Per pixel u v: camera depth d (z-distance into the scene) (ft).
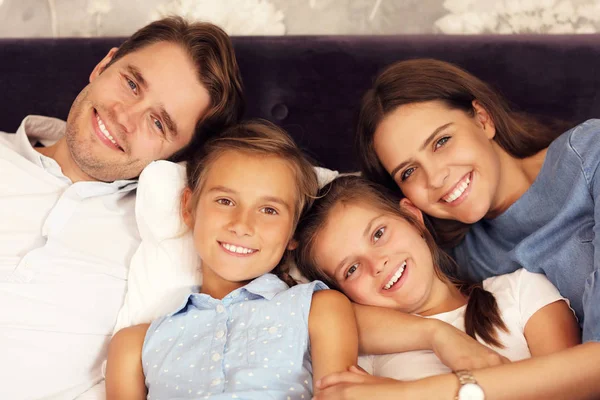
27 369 4.19
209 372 3.72
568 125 5.15
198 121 5.02
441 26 6.05
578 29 5.93
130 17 6.28
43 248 4.40
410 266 4.22
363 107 4.74
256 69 5.72
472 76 4.73
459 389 3.27
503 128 4.68
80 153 4.75
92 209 4.74
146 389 4.04
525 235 4.46
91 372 4.36
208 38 5.04
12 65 5.90
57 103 5.91
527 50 5.45
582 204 4.06
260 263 4.14
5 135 5.36
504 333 3.98
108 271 4.52
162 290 4.37
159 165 4.67
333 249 4.33
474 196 4.31
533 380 3.28
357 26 6.14
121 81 4.82
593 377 3.31
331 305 3.98
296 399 3.63
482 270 4.66
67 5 6.31
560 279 4.08
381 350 4.08
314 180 4.65
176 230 4.53
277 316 3.93
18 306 4.27
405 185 4.51
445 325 3.91
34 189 4.75
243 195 4.19
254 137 4.50
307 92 5.69
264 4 6.16
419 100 4.46
